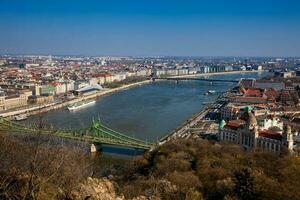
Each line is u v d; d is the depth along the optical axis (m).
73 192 142.88
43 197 124.69
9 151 145.75
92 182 159.25
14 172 133.50
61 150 167.88
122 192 189.88
